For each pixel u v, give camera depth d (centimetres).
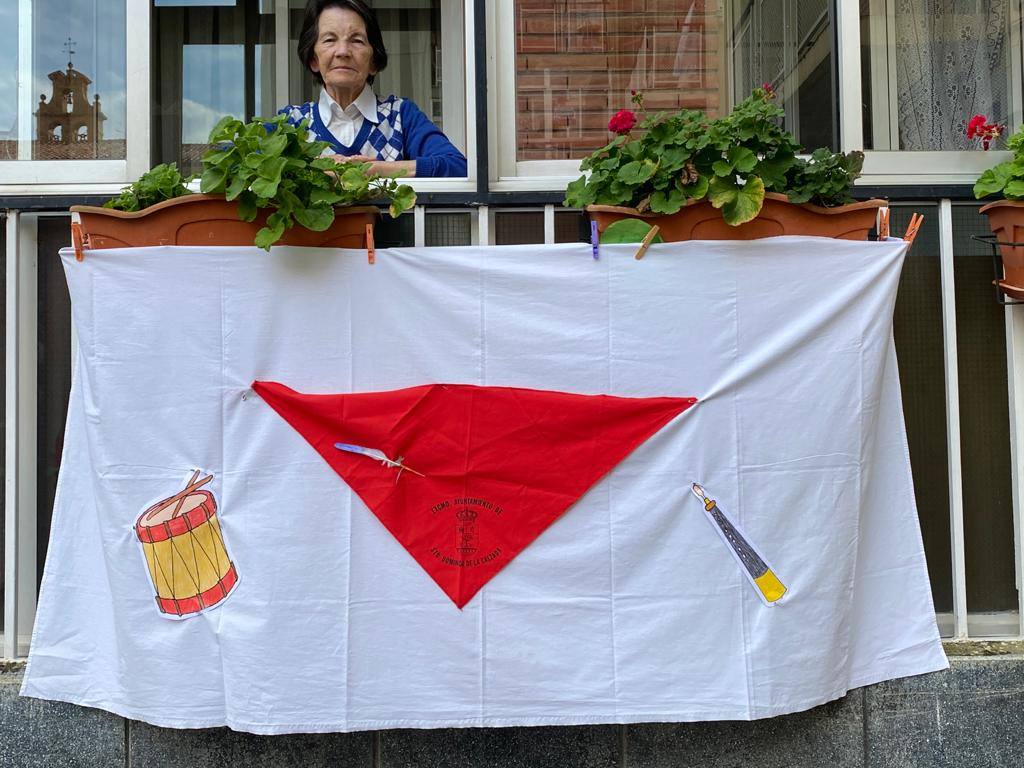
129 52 318
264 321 254
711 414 258
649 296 258
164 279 253
